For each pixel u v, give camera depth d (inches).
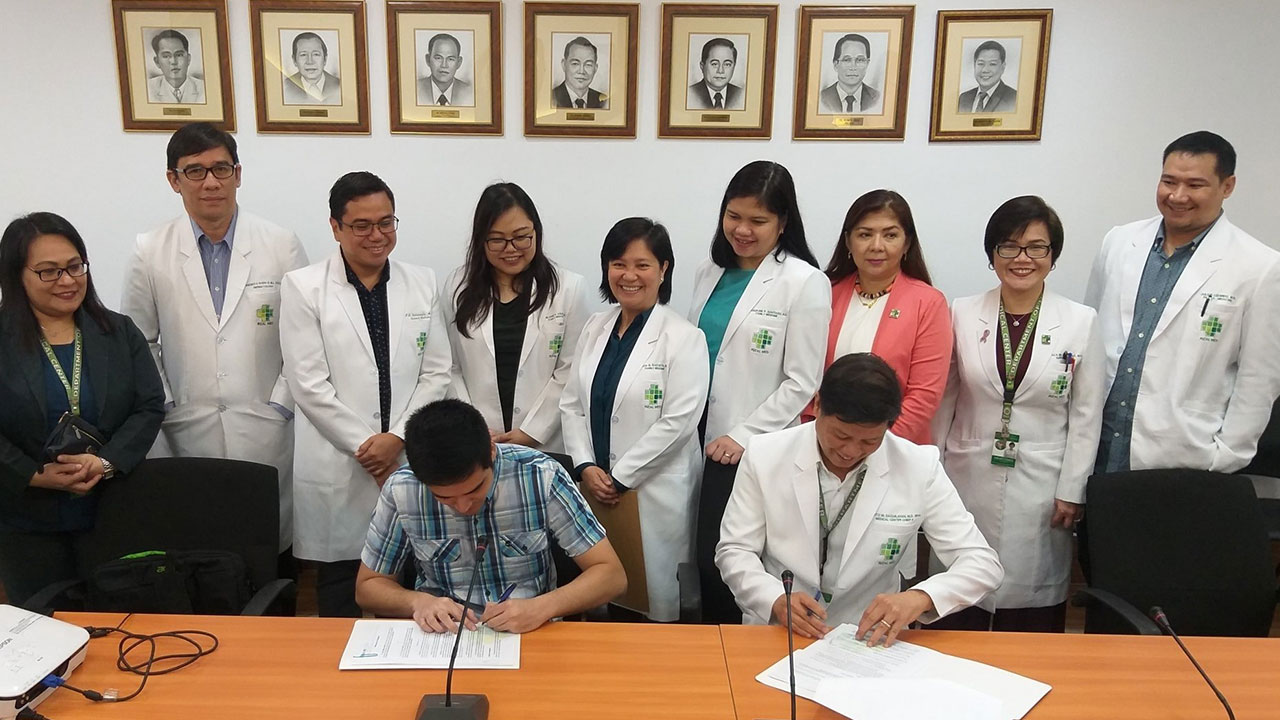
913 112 102.4
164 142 103.9
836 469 61.0
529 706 46.8
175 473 69.8
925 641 54.7
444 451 50.1
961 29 99.5
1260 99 99.8
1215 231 77.2
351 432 80.2
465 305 86.0
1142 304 80.6
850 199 105.3
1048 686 49.3
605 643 53.9
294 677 49.5
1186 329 76.7
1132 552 68.9
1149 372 78.4
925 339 78.9
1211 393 77.7
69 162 104.5
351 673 49.9
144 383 77.8
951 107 101.7
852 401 52.3
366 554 61.1
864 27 99.8
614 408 79.0
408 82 102.3
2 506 71.7
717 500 75.8
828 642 54.2
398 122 103.3
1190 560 68.6
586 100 102.9
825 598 62.0
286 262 88.4
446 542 59.9
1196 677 50.9
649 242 76.3
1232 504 69.2
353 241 78.0
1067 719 46.3
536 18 100.4
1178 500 69.5
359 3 99.8
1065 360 75.7
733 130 103.2
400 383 83.1
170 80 102.0
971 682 49.5
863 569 60.5
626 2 99.8
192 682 48.9
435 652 52.1
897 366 78.5
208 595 65.8
